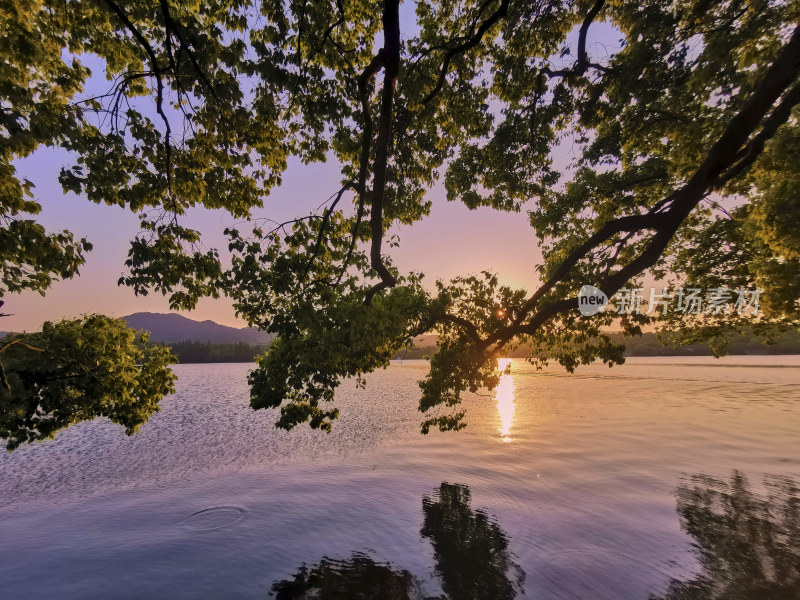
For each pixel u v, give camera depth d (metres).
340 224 13.56
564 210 21.00
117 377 19.08
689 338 22.58
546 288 10.23
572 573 15.35
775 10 8.41
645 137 15.23
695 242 20.84
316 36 11.79
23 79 9.38
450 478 28.19
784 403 54.00
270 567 16.86
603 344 11.28
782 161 10.80
